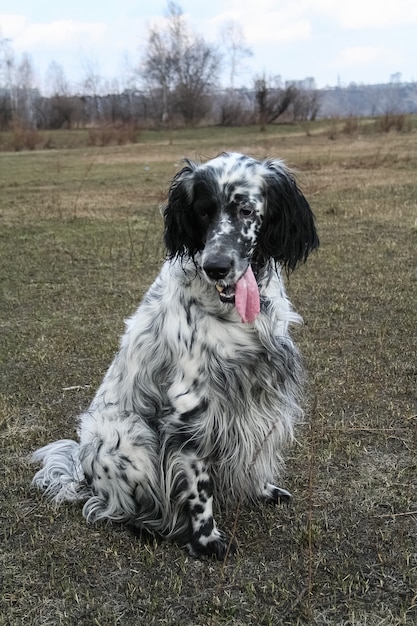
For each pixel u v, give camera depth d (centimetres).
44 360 559
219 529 342
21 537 338
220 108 5484
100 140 3556
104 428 348
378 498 358
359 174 1611
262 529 340
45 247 976
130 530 344
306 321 621
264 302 336
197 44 5772
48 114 5531
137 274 821
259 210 328
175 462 330
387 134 3058
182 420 326
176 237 336
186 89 5456
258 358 330
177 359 326
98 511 349
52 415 464
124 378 350
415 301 668
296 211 338
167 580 304
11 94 5806
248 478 351
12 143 3419
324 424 433
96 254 925
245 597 291
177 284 333
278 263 349
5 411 467
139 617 282
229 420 330
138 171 1998
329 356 541
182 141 3556
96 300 723
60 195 1517
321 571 304
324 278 756
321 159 1984
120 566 314
